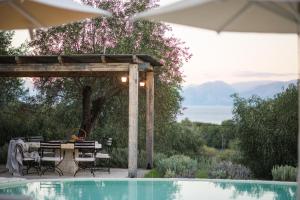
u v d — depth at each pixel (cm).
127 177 1187
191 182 1162
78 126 1836
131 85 1190
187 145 2253
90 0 1777
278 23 550
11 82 1820
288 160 1336
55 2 545
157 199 957
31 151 1326
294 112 1338
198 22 559
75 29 1739
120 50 1691
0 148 1505
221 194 1020
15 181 1067
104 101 1648
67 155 1258
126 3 1767
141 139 1780
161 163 1339
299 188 459
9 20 605
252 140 1381
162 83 1730
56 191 1009
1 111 1781
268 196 1003
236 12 524
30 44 1777
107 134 1756
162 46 1747
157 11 520
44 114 1812
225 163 1373
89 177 1178
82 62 1257
